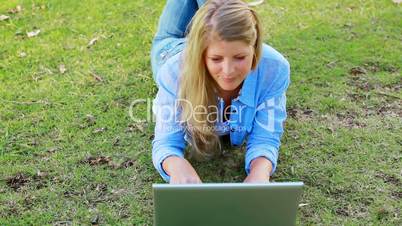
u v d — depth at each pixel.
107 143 2.42
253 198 1.63
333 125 2.52
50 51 3.05
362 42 3.12
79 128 2.51
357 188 2.19
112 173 2.26
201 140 2.19
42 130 2.49
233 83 1.83
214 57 1.78
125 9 3.48
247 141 2.31
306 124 2.52
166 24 2.55
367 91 2.74
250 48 1.78
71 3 3.53
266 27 3.25
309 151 2.37
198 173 2.27
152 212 2.09
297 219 2.05
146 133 2.48
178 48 2.40
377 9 3.45
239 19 1.74
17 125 2.51
